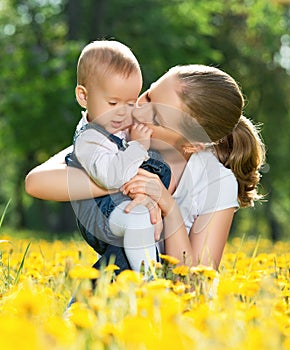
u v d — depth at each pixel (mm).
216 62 33969
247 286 3977
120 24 32562
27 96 29594
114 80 4758
